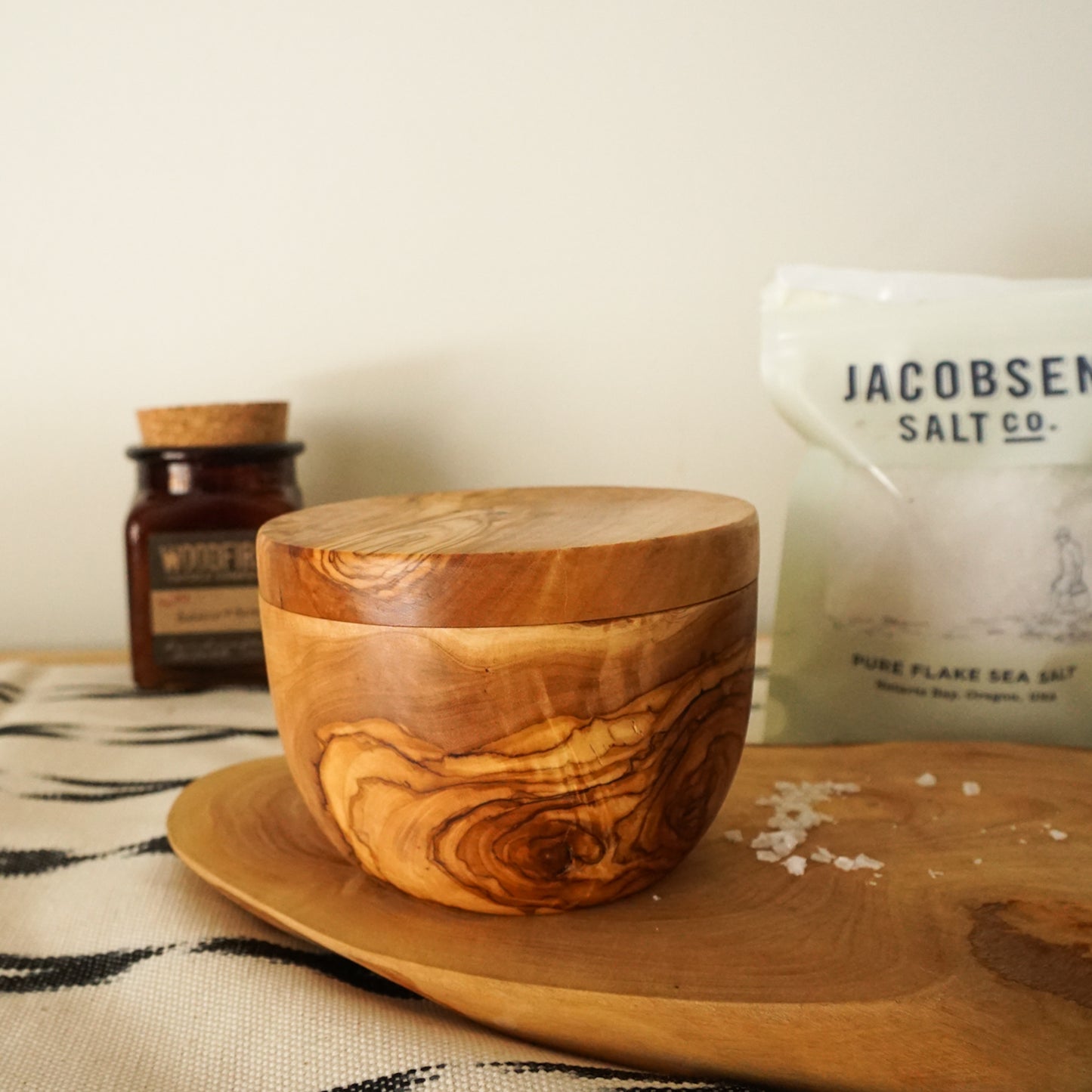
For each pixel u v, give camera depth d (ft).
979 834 1.21
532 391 2.23
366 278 2.21
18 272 2.20
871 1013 0.83
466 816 0.96
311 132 2.16
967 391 1.50
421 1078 0.82
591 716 0.94
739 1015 0.84
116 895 1.18
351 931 1.00
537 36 2.11
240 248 2.20
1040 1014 0.83
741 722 1.09
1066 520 1.49
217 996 0.97
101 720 1.83
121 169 2.17
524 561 0.90
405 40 2.12
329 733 1.00
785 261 2.16
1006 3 2.05
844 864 1.13
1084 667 1.51
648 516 1.10
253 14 2.12
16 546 2.31
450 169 2.17
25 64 2.13
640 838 1.01
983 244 2.13
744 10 2.09
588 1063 0.89
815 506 1.62
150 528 1.97
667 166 2.15
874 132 2.11
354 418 2.25
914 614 1.55
